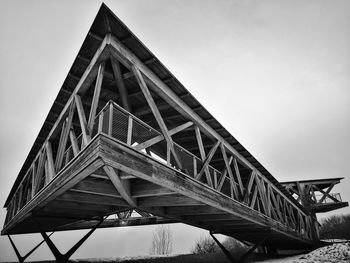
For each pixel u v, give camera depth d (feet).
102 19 15.72
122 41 17.25
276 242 56.54
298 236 49.85
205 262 46.55
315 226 67.31
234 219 28.60
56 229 40.24
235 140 29.73
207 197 22.35
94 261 45.73
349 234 95.66
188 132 29.27
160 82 20.48
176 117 25.88
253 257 52.75
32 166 30.53
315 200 68.28
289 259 42.32
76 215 26.21
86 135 15.85
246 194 31.37
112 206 24.48
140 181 19.47
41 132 25.89
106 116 15.75
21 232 39.45
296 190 72.33
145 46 17.71
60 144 20.72
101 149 13.53
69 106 20.76
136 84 21.17
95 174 15.97
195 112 24.79
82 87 18.90
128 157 15.26
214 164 38.78
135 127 17.80
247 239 46.44
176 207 25.70
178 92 22.20
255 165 36.11
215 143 27.68
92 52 17.66
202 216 28.81
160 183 17.21
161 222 42.22
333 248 40.60
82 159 14.98
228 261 46.98
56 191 17.98
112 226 43.91
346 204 64.95
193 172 24.09
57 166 19.89
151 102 18.10
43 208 23.43
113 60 17.37
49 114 23.09
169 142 19.53
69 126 19.45
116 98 23.24
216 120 25.99
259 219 32.24
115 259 50.47
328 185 72.13
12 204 40.01
